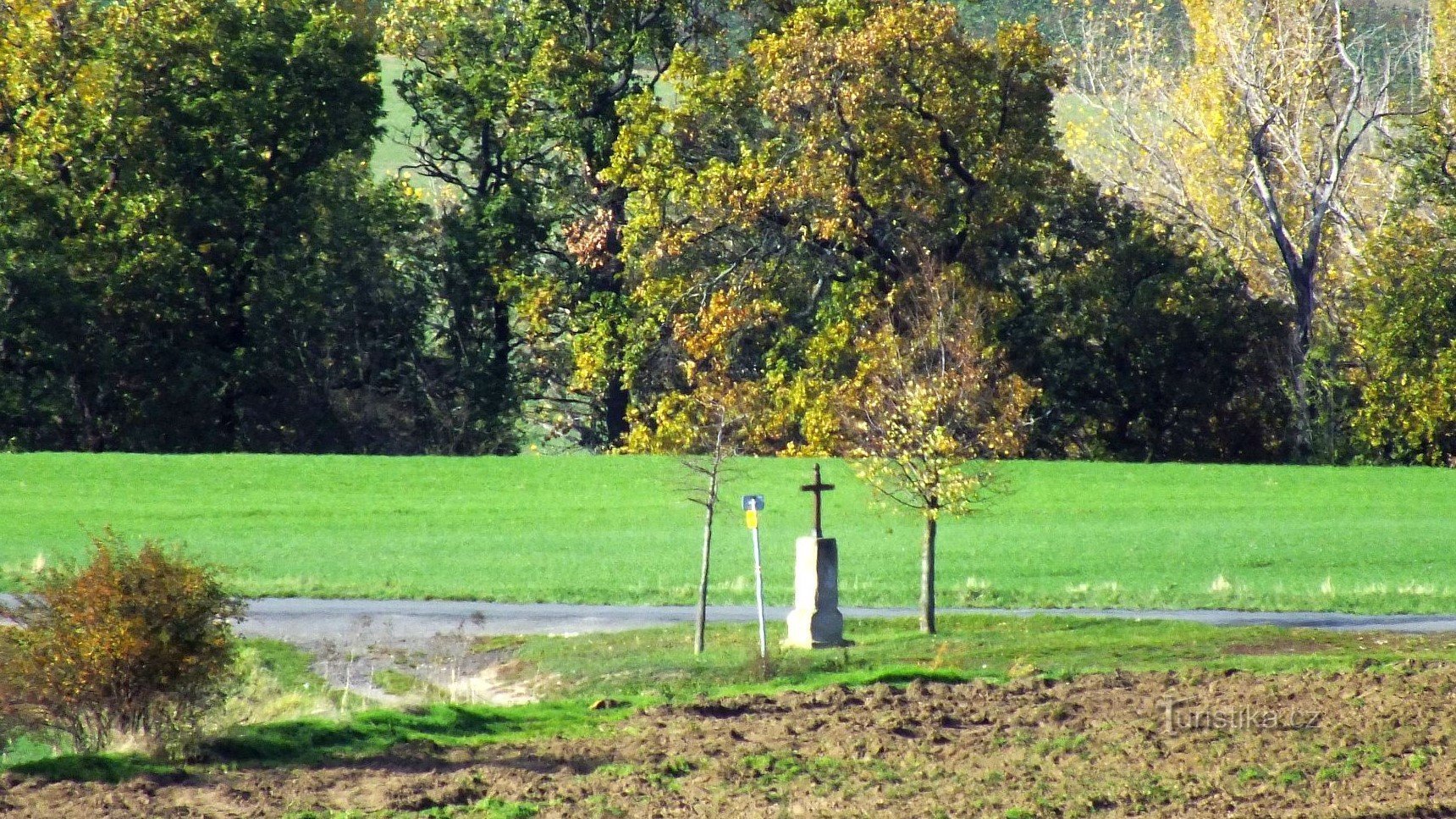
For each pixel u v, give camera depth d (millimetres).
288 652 35719
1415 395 83688
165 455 70375
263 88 86500
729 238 83250
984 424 41781
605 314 86000
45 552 50562
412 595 44062
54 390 84375
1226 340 86688
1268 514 62344
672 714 26703
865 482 39938
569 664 34031
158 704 24141
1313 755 22984
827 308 79875
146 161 84250
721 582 47406
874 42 75500
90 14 84188
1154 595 44812
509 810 20219
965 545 54781
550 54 87250
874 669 31578
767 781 21812
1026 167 79875
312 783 21609
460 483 66875
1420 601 43938
